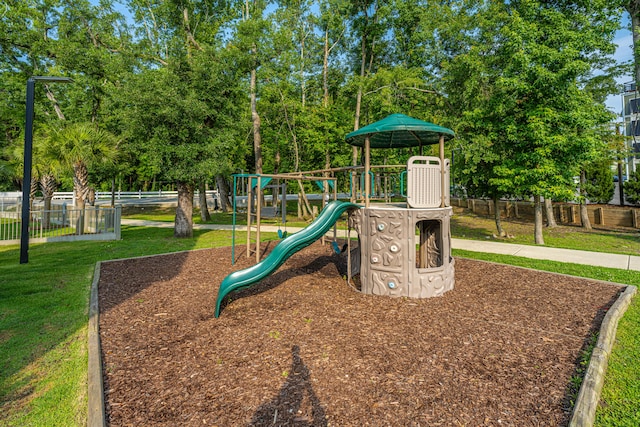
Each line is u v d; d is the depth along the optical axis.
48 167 14.05
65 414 2.81
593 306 5.26
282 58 17.22
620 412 2.86
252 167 33.78
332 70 27.09
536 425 2.61
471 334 4.25
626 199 20.73
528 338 4.14
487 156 11.91
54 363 3.62
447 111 16.48
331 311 5.05
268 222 19.25
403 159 19.02
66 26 17.06
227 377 3.28
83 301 5.58
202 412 2.76
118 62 13.02
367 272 6.02
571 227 18.05
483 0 15.34
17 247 11.22
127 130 12.02
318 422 2.62
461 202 29.94
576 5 11.38
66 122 17.25
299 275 7.30
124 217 23.92
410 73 18.14
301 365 3.48
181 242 12.18
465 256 9.43
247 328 4.45
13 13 16.61
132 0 17.34
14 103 18.70
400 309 5.17
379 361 3.56
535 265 8.24
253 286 6.40
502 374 3.33
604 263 8.48
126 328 4.50
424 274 5.72
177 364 3.55
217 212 26.19
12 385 3.22
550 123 10.99
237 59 13.85
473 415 2.71
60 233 13.69
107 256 9.56
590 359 3.54
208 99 12.55
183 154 11.63
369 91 18.78
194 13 17.39
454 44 16.81
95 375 3.27
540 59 10.44
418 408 2.79
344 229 16.98
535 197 12.23
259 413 2.73
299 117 20.44
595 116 10.64
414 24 20.66
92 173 19.84
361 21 21.66
